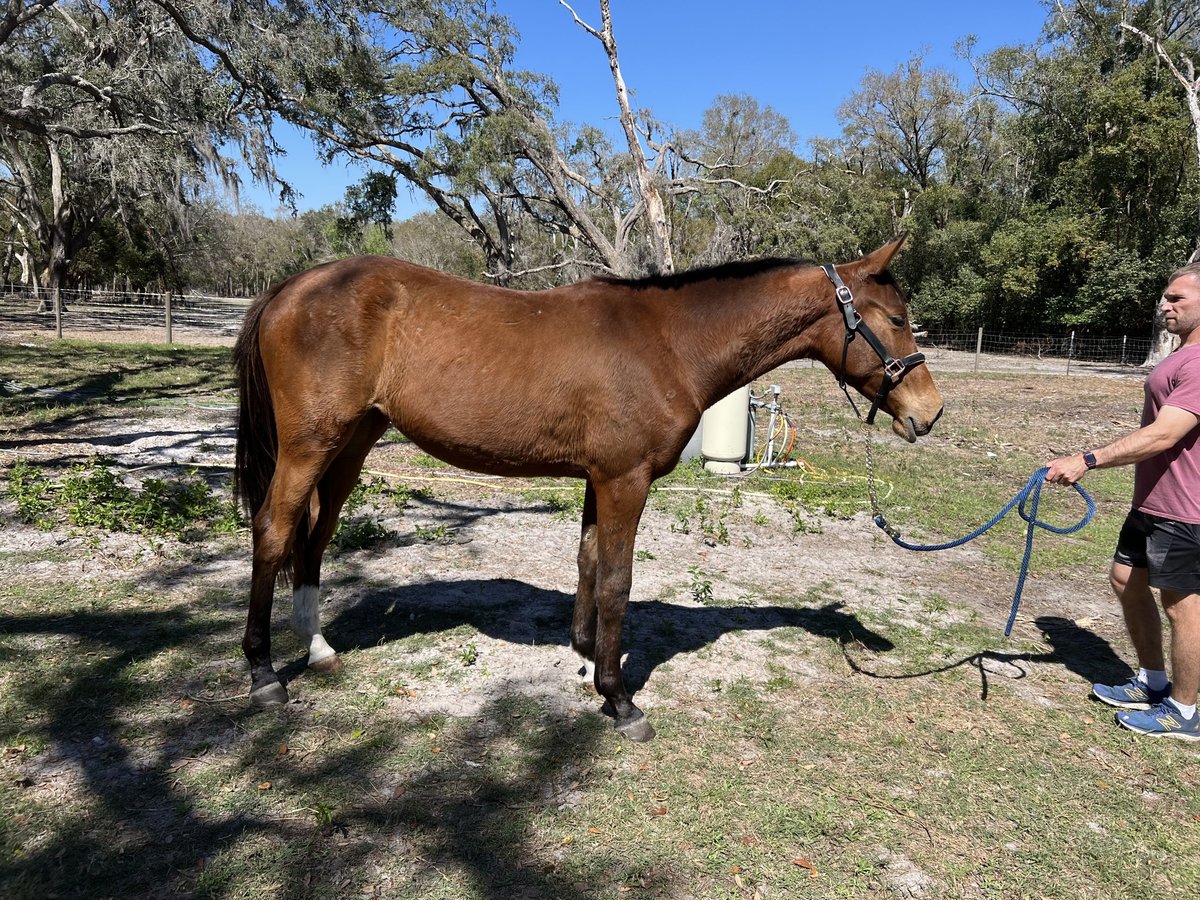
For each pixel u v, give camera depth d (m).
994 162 39.12
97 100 19.11
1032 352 32.34
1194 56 28.08
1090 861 2.67
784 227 24.48
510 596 4.72
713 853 2.56
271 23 19.20
